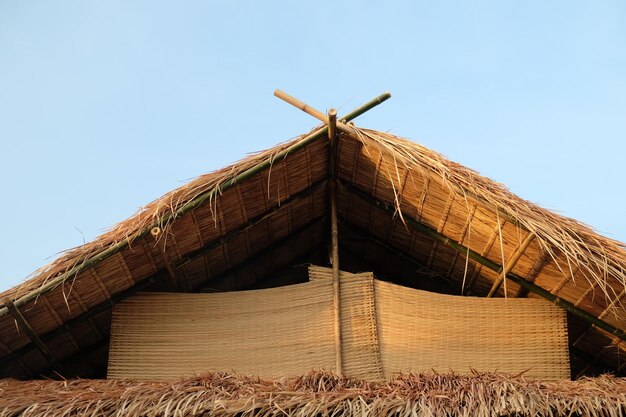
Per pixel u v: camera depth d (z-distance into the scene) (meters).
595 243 7.79
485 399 7.17
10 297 7.84
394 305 8.46
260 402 7.10
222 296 8.59
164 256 8.34
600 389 7.36
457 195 7.95
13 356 8.55
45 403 7.30
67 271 7.89
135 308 8.55
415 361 8.29
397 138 8.16
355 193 8.79
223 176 8.05
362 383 7.52
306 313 8.42
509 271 8.39
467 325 8.49
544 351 8.45
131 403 7.19
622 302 8.02
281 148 8.15
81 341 8.86
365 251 9.58
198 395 7.20
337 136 8.22
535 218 7.82
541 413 7.11
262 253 9.34
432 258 9.07
